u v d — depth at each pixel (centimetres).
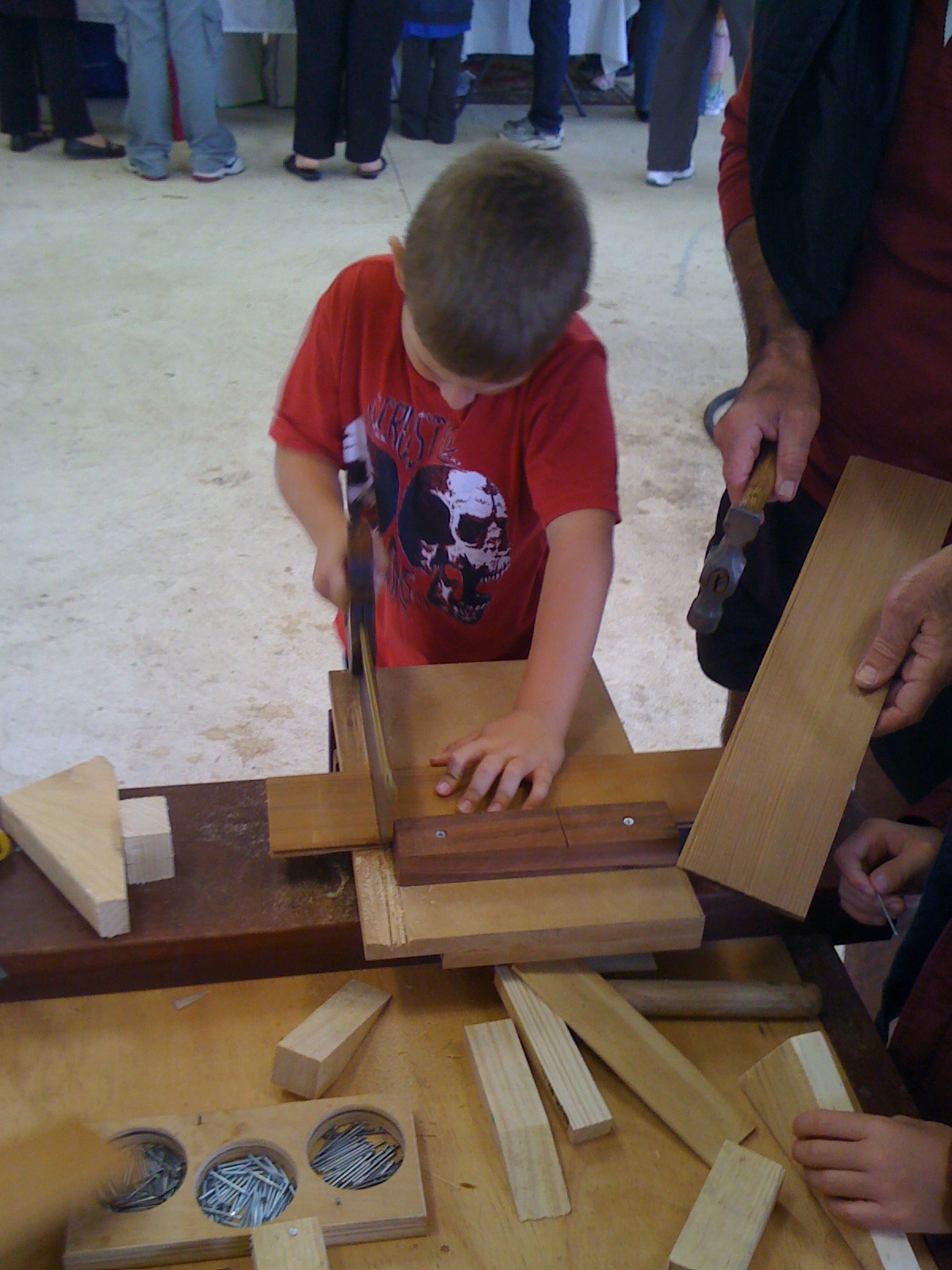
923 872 86
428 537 124
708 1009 81
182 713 209
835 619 93
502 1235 66
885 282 110
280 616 234
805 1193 70
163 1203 65
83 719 205
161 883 83
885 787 143
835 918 89
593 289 388
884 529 98
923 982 78
